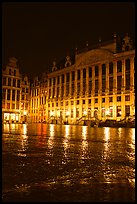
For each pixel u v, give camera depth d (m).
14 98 103.00
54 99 95.25
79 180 4.50
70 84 88.25
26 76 110.62
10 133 19.89
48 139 13.83
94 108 77.94
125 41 71.06
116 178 4.70
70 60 91.31
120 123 60.44
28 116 109.69
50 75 98.75
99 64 77.56
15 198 3.42
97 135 19.56
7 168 5.39
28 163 6.06
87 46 84.25
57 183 4.25
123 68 70.06
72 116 86.00
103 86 75.88
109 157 7.39
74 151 8.66
